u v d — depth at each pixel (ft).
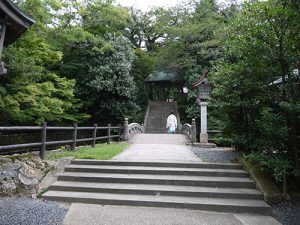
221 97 25.86
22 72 29.73
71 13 44.91
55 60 37.01
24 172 19.26
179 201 17.16
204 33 65.57
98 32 56.90
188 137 46.09
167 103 87.81
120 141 44.37
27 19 16.49
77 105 48.29
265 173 20.16
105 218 14.84
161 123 72.90
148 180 20.17
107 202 17.54
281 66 18.44
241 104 23.13
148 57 75.05
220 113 27.12
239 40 19.27
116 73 53.47
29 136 33.27
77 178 20.74
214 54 58.90
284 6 16.55
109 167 22.54
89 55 53.36
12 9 15.46
